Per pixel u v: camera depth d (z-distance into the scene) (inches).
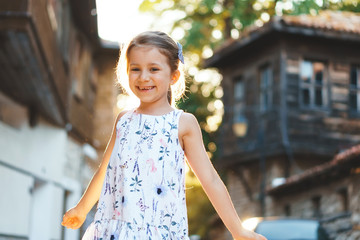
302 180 599.8
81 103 633.0
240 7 1056.8
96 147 754.8
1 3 306.2
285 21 761.0
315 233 377.1
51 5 412.8
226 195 120.9
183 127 121.8
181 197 119.4
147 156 118.7
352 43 813.9
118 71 127.6
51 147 530.3
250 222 407.2
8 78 388.2
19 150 442.6
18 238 446.0
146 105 124.0
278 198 731.4
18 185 442.9
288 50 791.1
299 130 778.2
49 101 439.8
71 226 129.6
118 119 126.3
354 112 805.2
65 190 605.9
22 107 448.5
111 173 120.6
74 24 592.4
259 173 822.5
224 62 912.3
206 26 1101.7
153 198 116.7
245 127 738.2
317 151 774.5
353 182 500.1
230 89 898.7
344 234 456.8
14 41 320.5
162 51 119.6
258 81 836.0
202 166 121.6
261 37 804.0
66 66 511.8
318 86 801.6
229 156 853.2
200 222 1135.6
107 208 119.1
